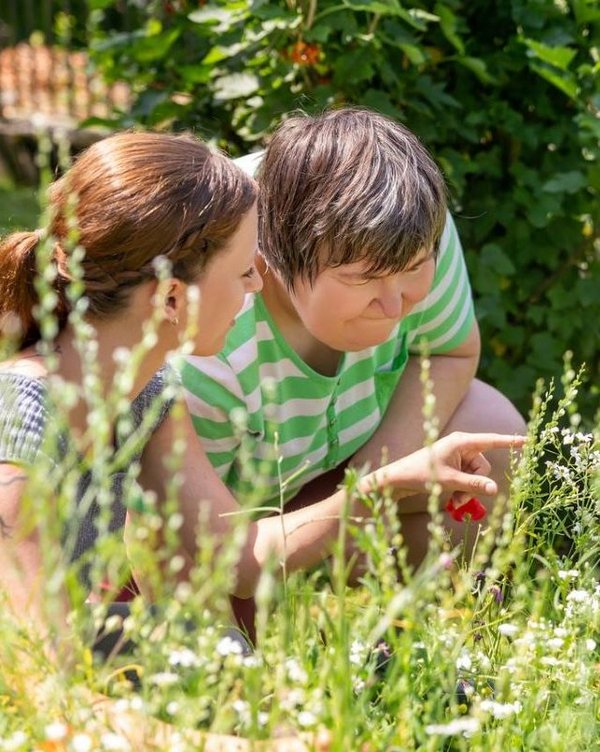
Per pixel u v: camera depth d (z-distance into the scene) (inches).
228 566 77.5
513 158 193.5
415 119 185.9
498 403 150.0
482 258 187.5
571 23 187.3
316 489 141.8
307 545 111.2
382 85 186.5
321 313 116.1
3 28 507.8
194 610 75.4
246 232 102.2
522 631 100.2
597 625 99.9
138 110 194.5
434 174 115.8
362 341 118.0
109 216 97.1
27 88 482.3
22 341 101.5
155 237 97.1
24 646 79.6
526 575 107.5
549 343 191.2
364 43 177.5
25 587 86.2
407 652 80.7
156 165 99.7
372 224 108.9
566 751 87.2
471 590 108.1
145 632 78.0
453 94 192.1
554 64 173.3
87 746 70.9
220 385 123.6
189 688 79.7
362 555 130.3
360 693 87.3
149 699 80.3
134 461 111.9
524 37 184.1
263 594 70.8
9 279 99.7
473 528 137.6
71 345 99.0
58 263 98.2
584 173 191.8
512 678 93.1
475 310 185.9
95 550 81.1
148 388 113.3
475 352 146.9
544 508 109.5
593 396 194.9
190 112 194.2
